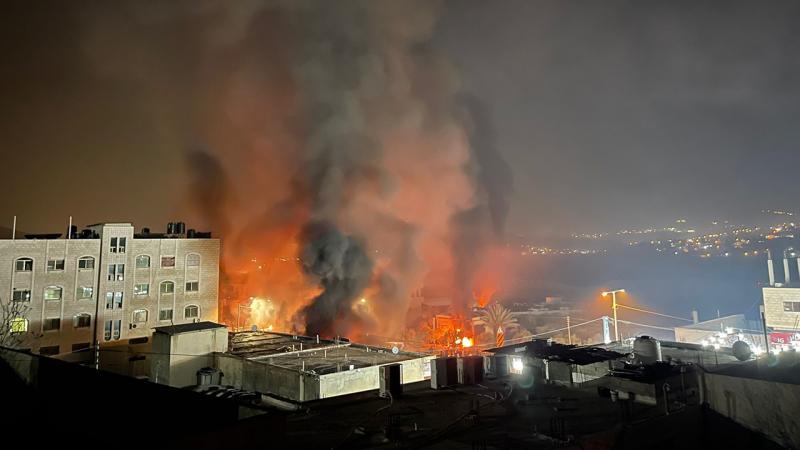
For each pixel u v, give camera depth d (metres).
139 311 63.62
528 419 16.06
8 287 55.78
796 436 14.78
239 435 11.89
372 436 14.58
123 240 63.25
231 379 37.25
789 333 50.16
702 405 17.06
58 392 15.23
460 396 19.08
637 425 15.14
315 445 14.19
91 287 60.75
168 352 37.12
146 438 11.62
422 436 14.61
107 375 15.05
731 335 50.44
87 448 12.02
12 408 14.42
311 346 43.94
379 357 39.53
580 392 19.44
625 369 19.56
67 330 58.75
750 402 15.98
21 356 16.73
